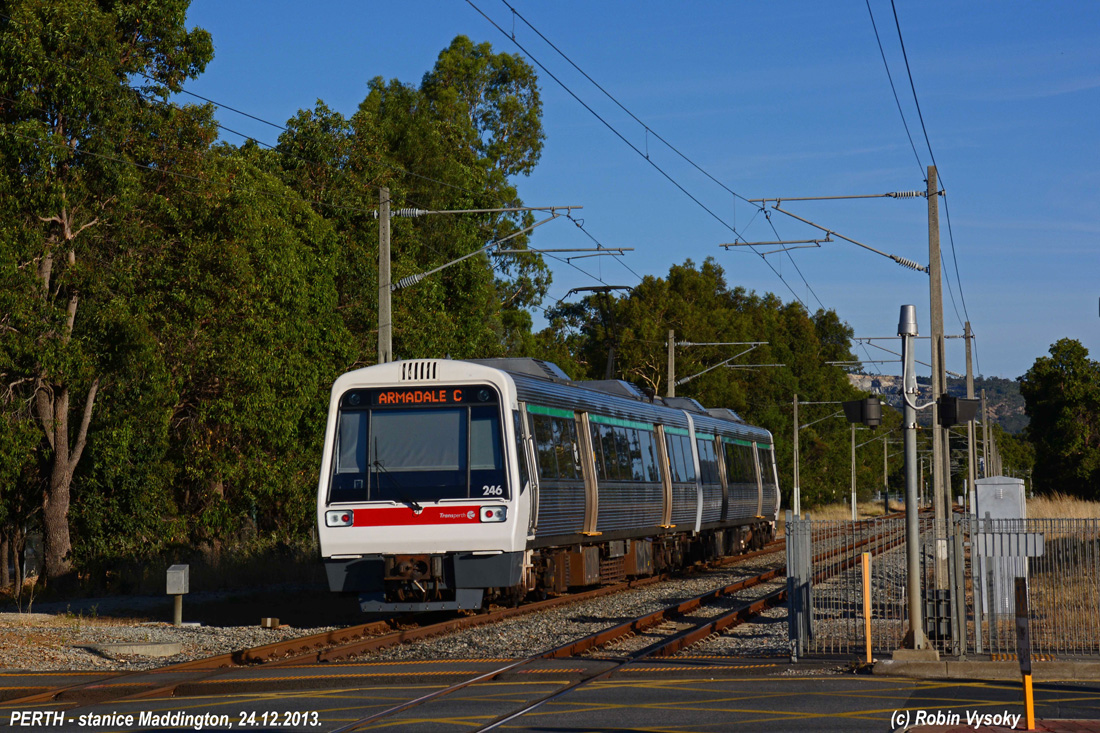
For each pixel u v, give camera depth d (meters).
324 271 33.56
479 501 17.89
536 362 22.33
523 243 62.12
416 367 18.45
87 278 27.77
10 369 28.47
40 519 33.66
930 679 12.66
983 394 60.62
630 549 26.47
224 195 29.28
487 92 63.28
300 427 33.56
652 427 28.00
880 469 123.50
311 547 35.12
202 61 29.55
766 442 43.19
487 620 18.48
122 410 29.62
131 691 12.26
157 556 33.09
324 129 39.34
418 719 10.35
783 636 17.05
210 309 29.33
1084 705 10.95
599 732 9.73
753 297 97.25
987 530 14.30
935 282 24.05
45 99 26.59
